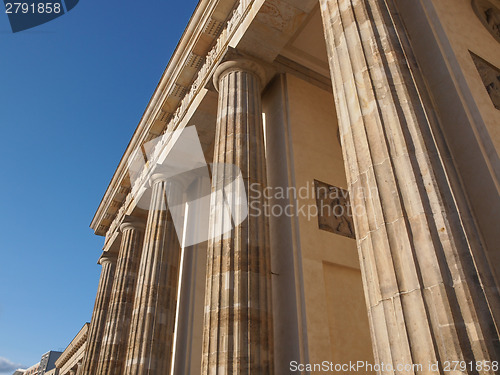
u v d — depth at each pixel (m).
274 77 15.70
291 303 11.03
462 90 6.77
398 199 5.40
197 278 18.88
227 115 13.51
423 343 4.45
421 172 5.47
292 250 11.73
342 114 7.08
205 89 16.97
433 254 4.78
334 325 11.02
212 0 16.77
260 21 13.83
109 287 28.19
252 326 9.70
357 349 11.04
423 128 5.89
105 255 29.34
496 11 10.16
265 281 10.66
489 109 6.74
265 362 9.38
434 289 4.61
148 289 18.05
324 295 11.27
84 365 24.77
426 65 7.35
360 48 7.09
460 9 8.95
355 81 6.94
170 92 20.75
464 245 4.89
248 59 14.50
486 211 5.59
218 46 17.14
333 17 8.25
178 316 18.64
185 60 19.17
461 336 4.26
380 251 5.39
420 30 7.77
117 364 20.89
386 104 6.21
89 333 26.44
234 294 10.16
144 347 16.45
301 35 15.31
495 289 4.68
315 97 15.76
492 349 4.15
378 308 5.18
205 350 9.82
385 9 7.52
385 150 5.86
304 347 10.25
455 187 5.46
